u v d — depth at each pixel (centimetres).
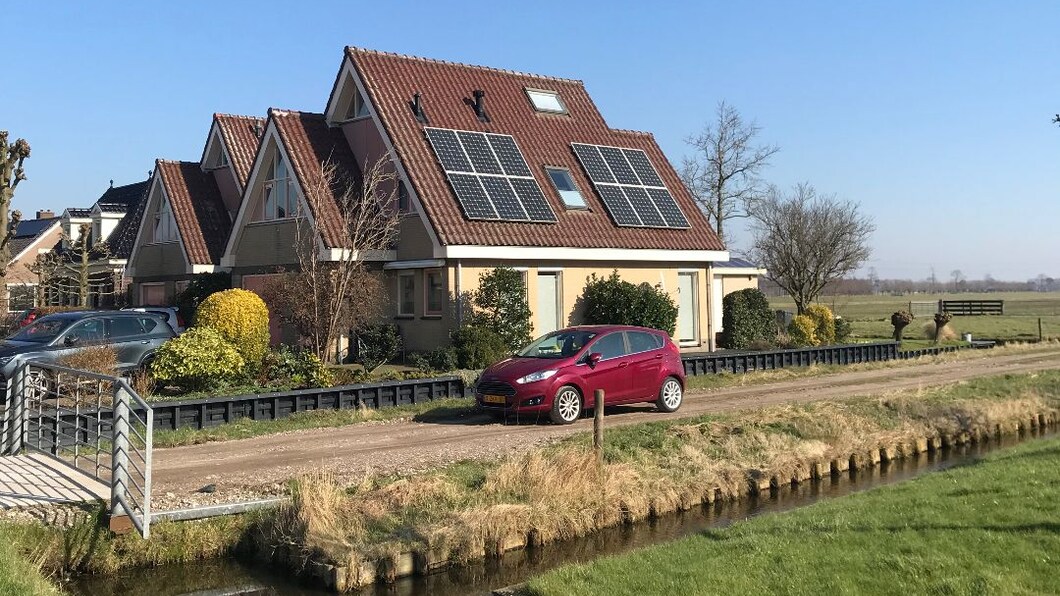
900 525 870
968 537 806
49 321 1784
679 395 1684
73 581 862
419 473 1111
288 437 1401
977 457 1486
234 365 1709
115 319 1794
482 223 2256
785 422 1484
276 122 2466
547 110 2772
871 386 2105
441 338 2245
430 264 2241
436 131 2380
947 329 4006
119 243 3703
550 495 1051
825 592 684
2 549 760
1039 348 3366
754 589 700
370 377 1841
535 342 1641
